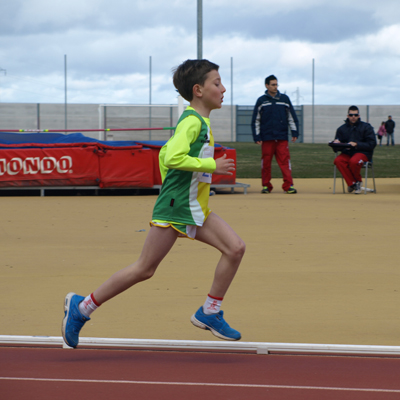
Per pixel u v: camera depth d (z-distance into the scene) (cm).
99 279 1487
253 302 1276
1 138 3716
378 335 1057
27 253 1817
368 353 926
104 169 3566
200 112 963
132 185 3594
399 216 2644
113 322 1143
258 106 3741
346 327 1103
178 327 1112
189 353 952
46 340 986
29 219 2556
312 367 877
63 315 1189
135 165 3591
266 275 1520
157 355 940
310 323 1128
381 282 1449
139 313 1202
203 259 1720
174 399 752
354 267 1612
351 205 3066
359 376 838
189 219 916
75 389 788
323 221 2481
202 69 950
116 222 2464
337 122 15275
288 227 2316
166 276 1514
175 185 915
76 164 3541
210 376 839
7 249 1881
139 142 3734
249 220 2505
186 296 1327
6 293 1359
